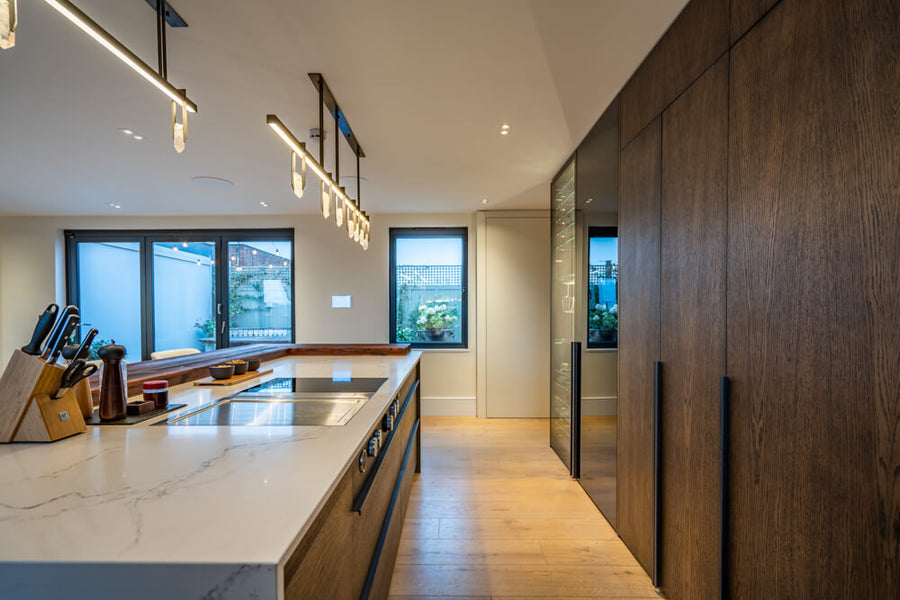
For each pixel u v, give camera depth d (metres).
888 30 0.83
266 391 1.80
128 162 3.12
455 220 5.02
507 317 4.89
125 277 5.06
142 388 1.57
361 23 1.60
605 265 2.51
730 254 1.34
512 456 3.61
